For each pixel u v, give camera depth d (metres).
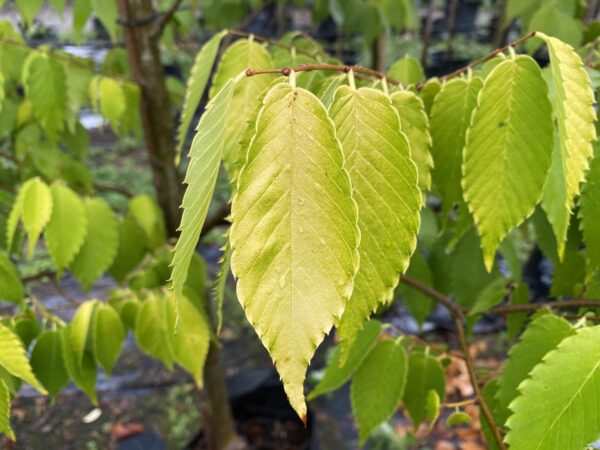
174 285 0.11
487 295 0.29
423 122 0.17
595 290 0.25
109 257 0.36
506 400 0.20
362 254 0.14
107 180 1.33
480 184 0.17
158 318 0.30
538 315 0.25
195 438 0.72
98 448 0.72
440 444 0.72
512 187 0.17
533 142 0.16
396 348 0.26
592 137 0.15
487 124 0.16
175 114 0.47
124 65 0.47
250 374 0.78
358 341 0.25
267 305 0.11
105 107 0.35
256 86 0.21
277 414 0.74
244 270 0.11
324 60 0.29
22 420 0.76
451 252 0.33
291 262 0.11
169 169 0.42
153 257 0.40
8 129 0.40
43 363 0.28
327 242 0.11
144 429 0.75
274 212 0.11
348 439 0.71
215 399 0.62
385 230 0.13
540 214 0.28
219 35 0.22
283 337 0.11
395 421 0.76
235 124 0.21
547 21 0.32
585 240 0.20
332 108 0.13
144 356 0.87
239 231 0.11
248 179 0.11
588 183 0.20
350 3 0.51
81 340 0.28
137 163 1.46
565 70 0.15
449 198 0.20
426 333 0.91
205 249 1.13
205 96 0.62
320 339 0.11
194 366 0.30
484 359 0.86
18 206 0.30
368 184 0.13
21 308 0.29
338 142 0.11
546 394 0.15
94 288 1.02
